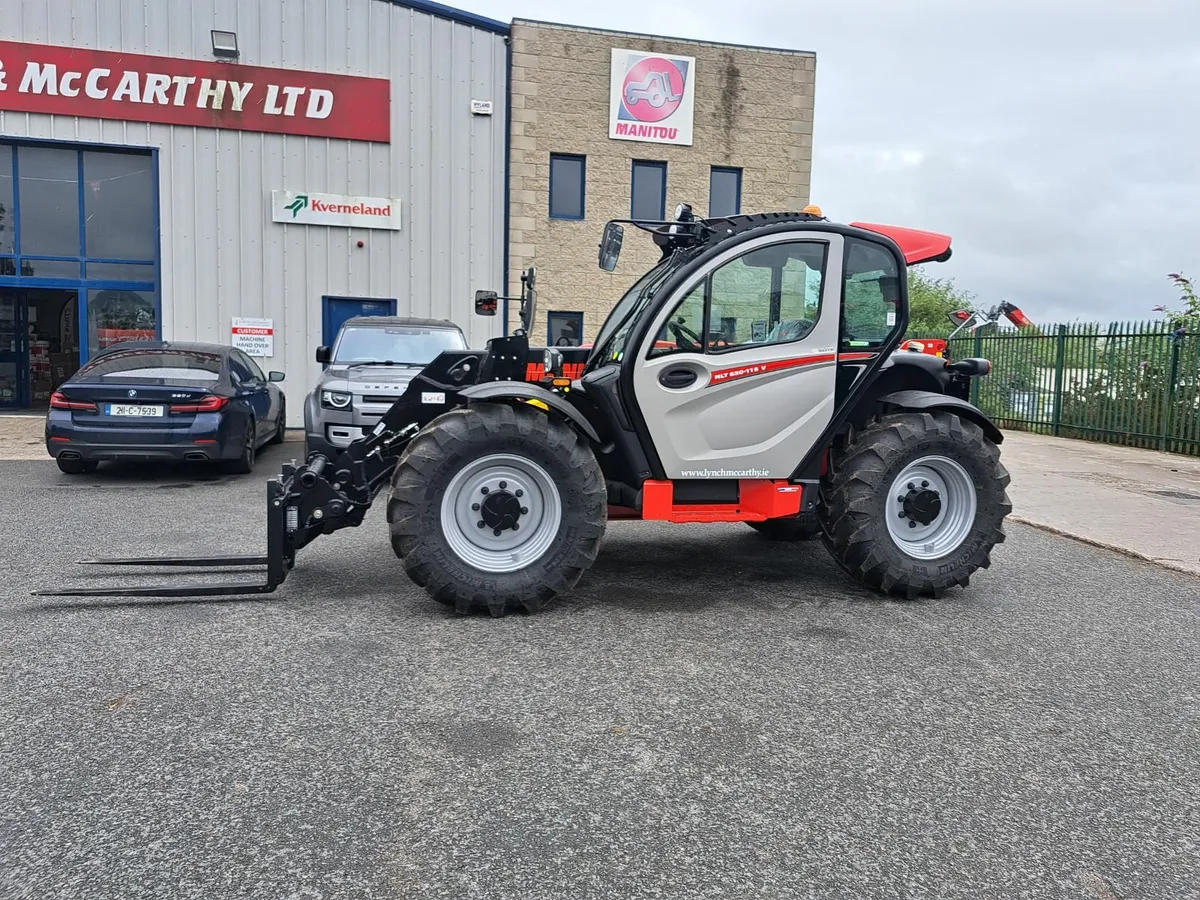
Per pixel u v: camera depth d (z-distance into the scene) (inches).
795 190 638.5
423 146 580.1
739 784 109.7
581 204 614.2
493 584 173.0
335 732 121.3
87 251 566.6
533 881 88.9
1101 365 544.1
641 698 135.8
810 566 227.3
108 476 356.5
